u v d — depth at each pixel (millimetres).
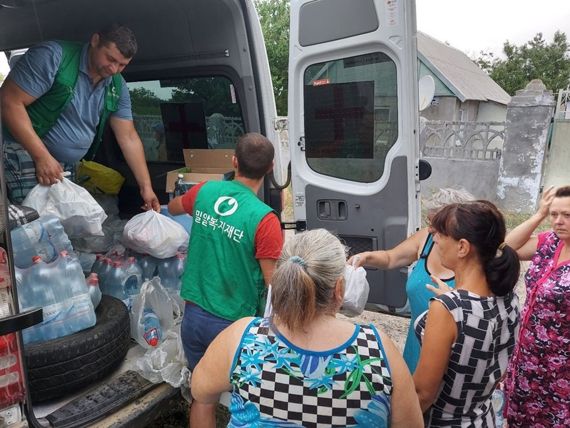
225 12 3221
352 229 3133
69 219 2387
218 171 3506
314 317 1236
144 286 2596
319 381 1210
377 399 1221
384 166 2951
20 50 4492
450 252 1622
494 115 22625
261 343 1275
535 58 38188
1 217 1557
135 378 2227
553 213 2102
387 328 4207
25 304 1974
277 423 1237
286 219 5020
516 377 2203
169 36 3562
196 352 2270
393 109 2848
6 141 2533
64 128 2742
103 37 2578
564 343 2037
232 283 2176
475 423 1669
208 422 1533
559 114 10227
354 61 2939
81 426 1912
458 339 1534
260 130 3471
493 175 9297
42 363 1943
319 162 3256
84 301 2141
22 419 1691
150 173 4184
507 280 1536
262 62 3396
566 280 2012
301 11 3068
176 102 3844
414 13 2658
